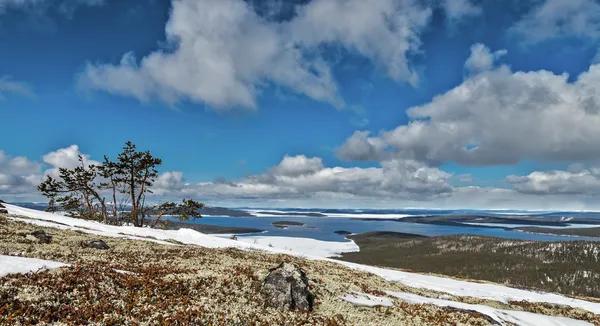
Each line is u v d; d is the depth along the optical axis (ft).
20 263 42.50
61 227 115.44
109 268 48.52
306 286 51.08
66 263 48.75
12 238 72.23
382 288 79.46
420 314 56.39
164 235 148.05
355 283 76.79
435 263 501.56
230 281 51.39
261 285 51.21
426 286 103.04
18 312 30.35
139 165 182.29
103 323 31.94
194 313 37.09
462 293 97.45
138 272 50.52
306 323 42.37
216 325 35.83
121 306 35.83
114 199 192.85
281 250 143.43
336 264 117.91
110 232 131.23
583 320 77.56
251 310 42.42
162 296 40.47
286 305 46.78
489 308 68.90
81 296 36.27
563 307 90.22
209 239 150.30
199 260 74.02
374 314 51.88
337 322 44.86
